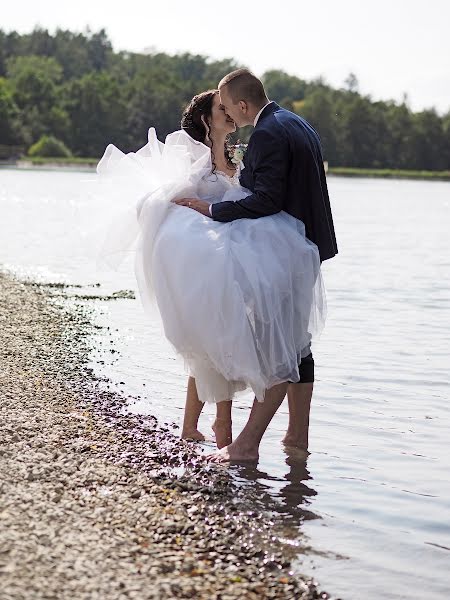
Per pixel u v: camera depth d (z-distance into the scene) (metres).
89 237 6.45
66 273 15.62
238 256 5.84
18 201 36.62
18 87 133.75
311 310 6.13
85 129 130.38
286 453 6.41
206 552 4.57
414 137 140.88
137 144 132.00
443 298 14.02
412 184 105.12
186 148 6.29
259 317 5.84
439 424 7.30
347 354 9.72
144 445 6.22
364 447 6.65
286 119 6.02
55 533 4.47
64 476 5.31
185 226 5.95
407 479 6.00
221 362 5.85
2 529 4.43
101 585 3.98
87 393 7.54
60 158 113.81
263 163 5.93
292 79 174.75
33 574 3.99
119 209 6.38
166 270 5.94
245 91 6.09
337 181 106.62
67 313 11.41
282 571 4.53
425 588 4.49
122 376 8.27
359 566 4.68
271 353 5.89
